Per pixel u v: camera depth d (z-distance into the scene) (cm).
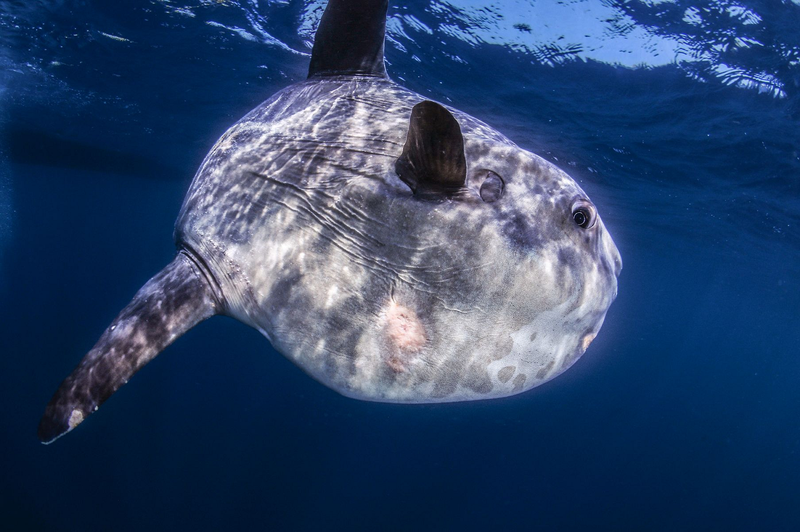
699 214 1928
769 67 838
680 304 6694
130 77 1353
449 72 1062
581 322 197
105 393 174
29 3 948
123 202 4450
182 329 192
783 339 7438
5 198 4400
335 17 241
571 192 198
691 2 736
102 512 1614
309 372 193
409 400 187
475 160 196
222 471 2038
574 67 948
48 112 1734
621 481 2906
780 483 3572
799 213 1573
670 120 1111
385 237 183
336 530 1884
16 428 2050
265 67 1192
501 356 184
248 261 197
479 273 179
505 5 806
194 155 2255
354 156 198
